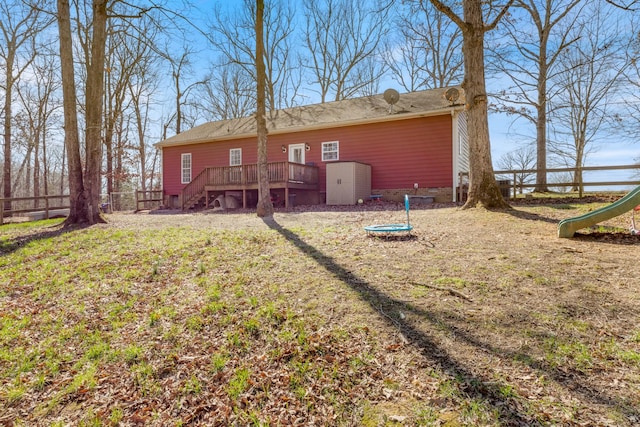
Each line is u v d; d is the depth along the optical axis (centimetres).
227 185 1530
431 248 562
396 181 1473
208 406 264
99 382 303
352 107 1741
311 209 1265
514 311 339
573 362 263
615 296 353
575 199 1027
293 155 1709
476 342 297
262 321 363
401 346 300
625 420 208
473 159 892
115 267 572
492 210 845
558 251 505
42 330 394
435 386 252
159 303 435
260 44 1030
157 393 285
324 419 238
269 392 270
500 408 227
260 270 511
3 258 664
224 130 1973
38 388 303
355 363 287
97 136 1038
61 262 623
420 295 387
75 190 1020
